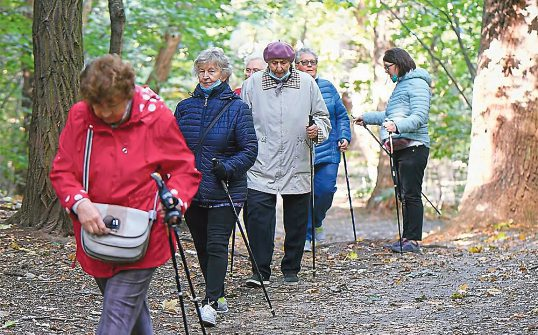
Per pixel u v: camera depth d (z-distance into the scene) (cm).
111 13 1096
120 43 1103
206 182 707
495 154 1264
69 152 445
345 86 2186
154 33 1961
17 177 2259
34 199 1001
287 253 889
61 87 995
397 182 1093
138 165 440
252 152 709
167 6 1859
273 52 845
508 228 1210
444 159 2388
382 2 1778
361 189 2609
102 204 438
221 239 709
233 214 714
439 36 1852
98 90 415
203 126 715
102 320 437
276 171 852
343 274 941
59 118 995
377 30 2022
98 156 441
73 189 437
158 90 2267
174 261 466
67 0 997
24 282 789
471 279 866
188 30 1917
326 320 700
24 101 2203
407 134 1061
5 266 841
